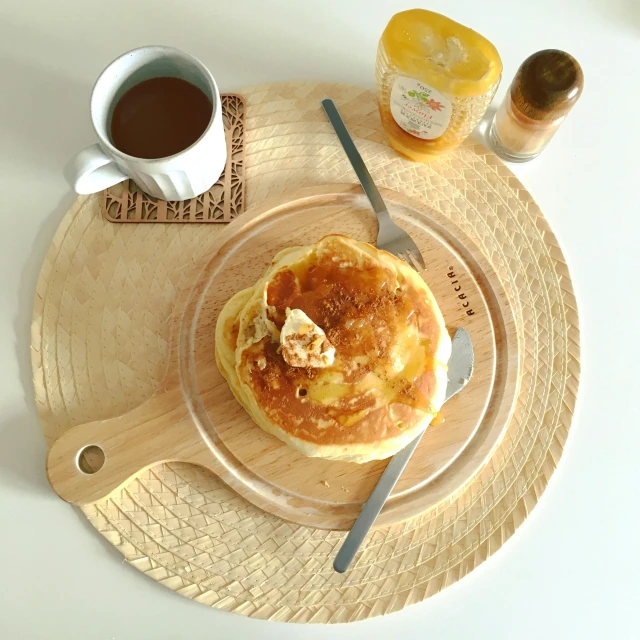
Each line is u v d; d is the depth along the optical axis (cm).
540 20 48
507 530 39
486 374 41
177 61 38
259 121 45
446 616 39
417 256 42
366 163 45
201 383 40
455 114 40
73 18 46
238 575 39
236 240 42
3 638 38
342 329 36
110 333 41
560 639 39
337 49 47
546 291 43
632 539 40
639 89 47
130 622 39
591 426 42
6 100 45
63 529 40
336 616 38
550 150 46
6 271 43
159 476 40
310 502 39
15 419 41
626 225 45
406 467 39
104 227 43
